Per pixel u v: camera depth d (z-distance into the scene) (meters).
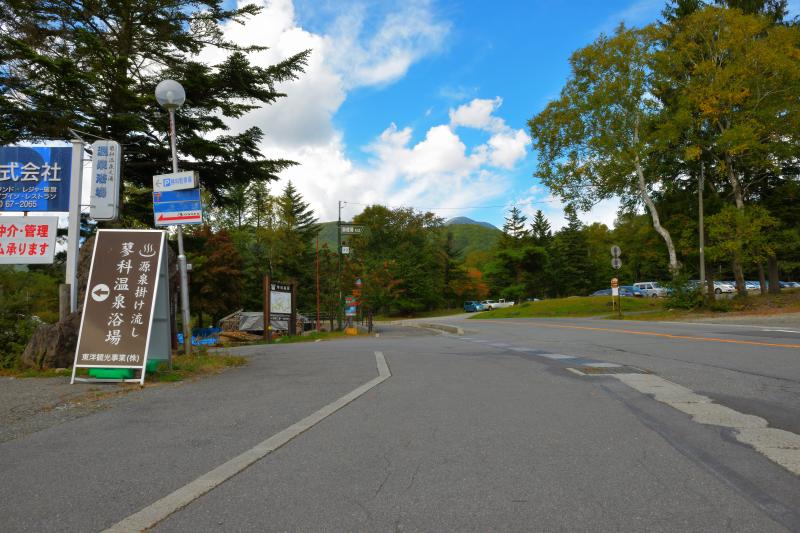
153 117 18.31
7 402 6.71
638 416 5.54
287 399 6.81
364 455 4.37
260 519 3.14
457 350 13.27
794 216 35.75
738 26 29.52
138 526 3.06
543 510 3.22
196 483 3.74
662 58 31.61
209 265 42.72
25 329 10.62
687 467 3.95
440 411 5.95
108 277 8.45
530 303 56.72
